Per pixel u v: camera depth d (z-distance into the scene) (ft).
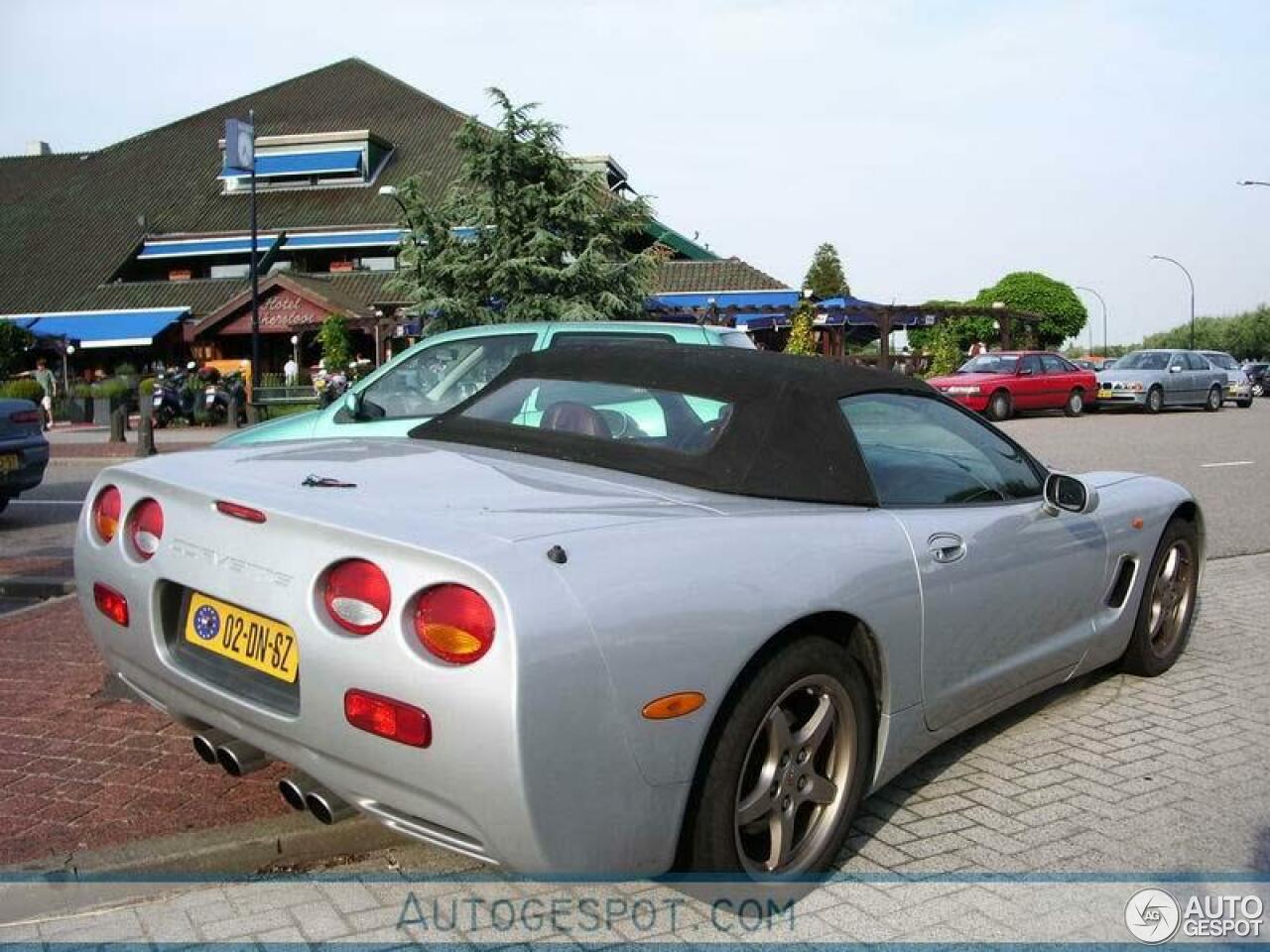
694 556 8.91
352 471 10.57
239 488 9.87
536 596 7.84
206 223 122.83
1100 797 12.21
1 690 15.29
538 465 11.07
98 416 90.02
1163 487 16.21
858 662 10.37
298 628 8.63
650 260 55.72
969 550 11.50
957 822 11.58
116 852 10.19
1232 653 18.02
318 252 118.93
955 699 11.61
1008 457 13.53
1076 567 13.52
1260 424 78.33
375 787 8.34
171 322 110.52
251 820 10.94
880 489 11.27
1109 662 15.42
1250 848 11.02
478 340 22.54
